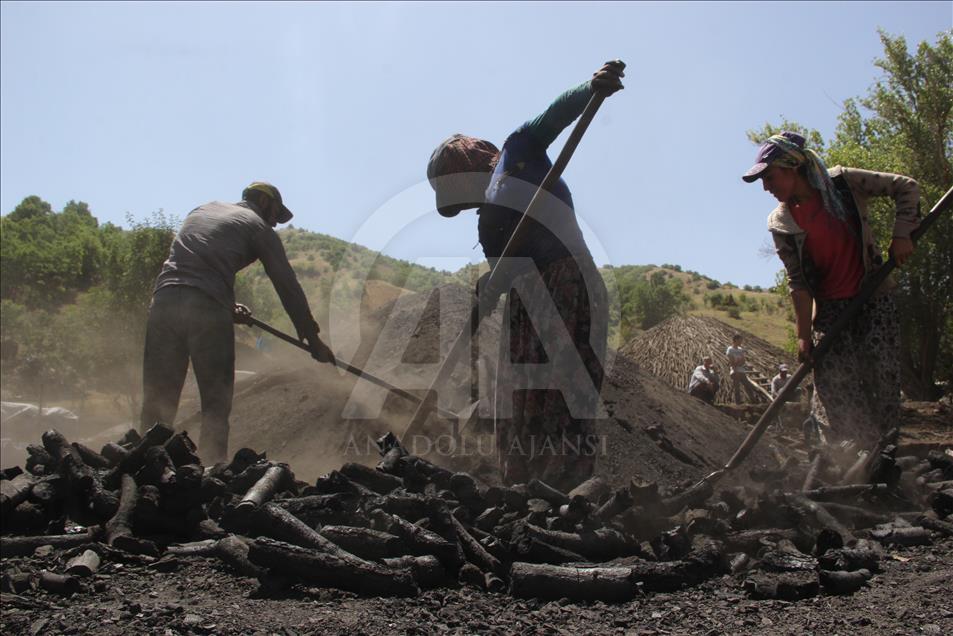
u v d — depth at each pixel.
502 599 3.21
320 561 3.24
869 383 5.35
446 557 3.40
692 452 6.66
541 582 3.22
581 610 3.09
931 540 3.86
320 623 2.87
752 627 2.85
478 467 5.06
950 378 16.69
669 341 20.86
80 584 3.30
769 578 3.26
